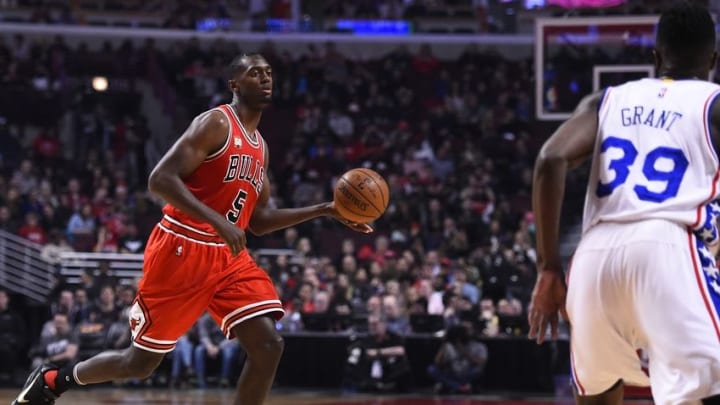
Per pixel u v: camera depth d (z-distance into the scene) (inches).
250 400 270.8
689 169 167.9
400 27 1291.8
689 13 176.7
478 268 775.7
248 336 270.5
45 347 753.6
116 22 1295.5
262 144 285.0
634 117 172.9
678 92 172.7
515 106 1133.1
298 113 1155.3
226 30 1280.8
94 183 1011.9
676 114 170.4
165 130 1181.7
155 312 273.4
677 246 163.0
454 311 718.5
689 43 176.7
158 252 273.0
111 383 770.2
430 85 1194.0
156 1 1309.1
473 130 1099.3
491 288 764.0
